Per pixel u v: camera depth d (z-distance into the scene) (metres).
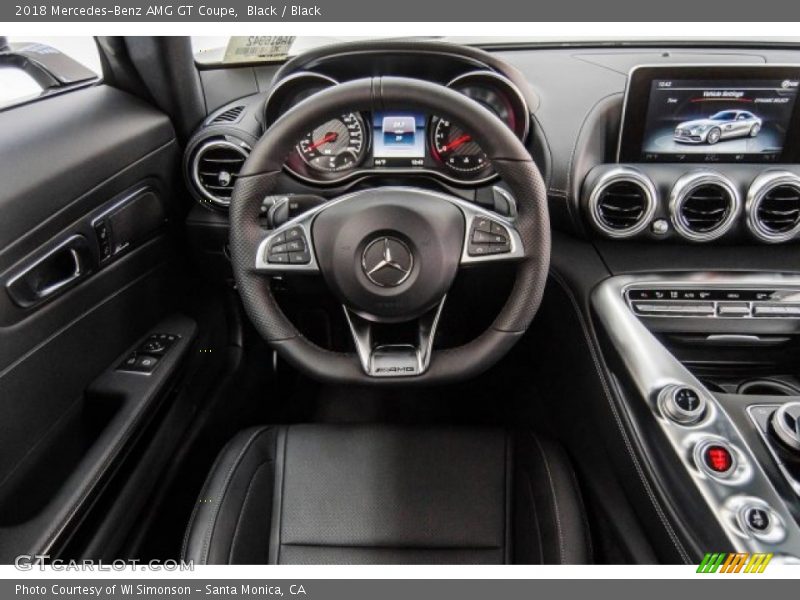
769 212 1.11
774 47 1.38
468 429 1.14
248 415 1.46
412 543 1.01
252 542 0.96
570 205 1.17
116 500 0.99
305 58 1.15
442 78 1.19
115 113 1.18
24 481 0.93
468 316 1.30
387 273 0.93
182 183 1.34
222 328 1.49
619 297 1.09
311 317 1.37
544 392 1.50
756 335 1.11
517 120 1.18
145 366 1.13
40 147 0.97
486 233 0.95
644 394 0.95
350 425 1.15
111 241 1.10
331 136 1.11
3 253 0.84
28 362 0.91
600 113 1.17
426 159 1.13
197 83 1.31
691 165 1.13
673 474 0.88
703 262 1.13
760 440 0.90
